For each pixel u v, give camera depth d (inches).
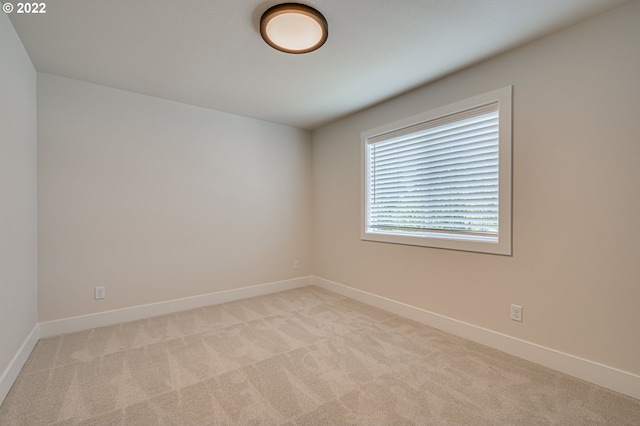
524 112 84.3
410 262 117.7
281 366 81.0
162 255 123.3
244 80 106.0
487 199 95.1
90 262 108.0
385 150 130.5
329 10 68.9
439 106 106.0
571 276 76.5
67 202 104.0
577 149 75.2
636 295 67.2
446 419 60.6
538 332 82.4
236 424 59.3
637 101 66.6
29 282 89.6
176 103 126.9
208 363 82.5
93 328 107.5
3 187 68.9
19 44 80.7
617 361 69.5
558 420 60.2
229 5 67.5
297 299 143.9
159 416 61.4
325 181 163.2
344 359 84.8
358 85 110.3
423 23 74.0
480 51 87.2
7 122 71.7
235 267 143.8
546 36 79.8
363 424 59.3
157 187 122.4
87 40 81.0
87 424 59.2
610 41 69.8
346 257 149.7
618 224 69.4
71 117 104.6
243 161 146.5
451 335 101.4
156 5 67.2
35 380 74.0
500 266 90.4
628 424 59.0
